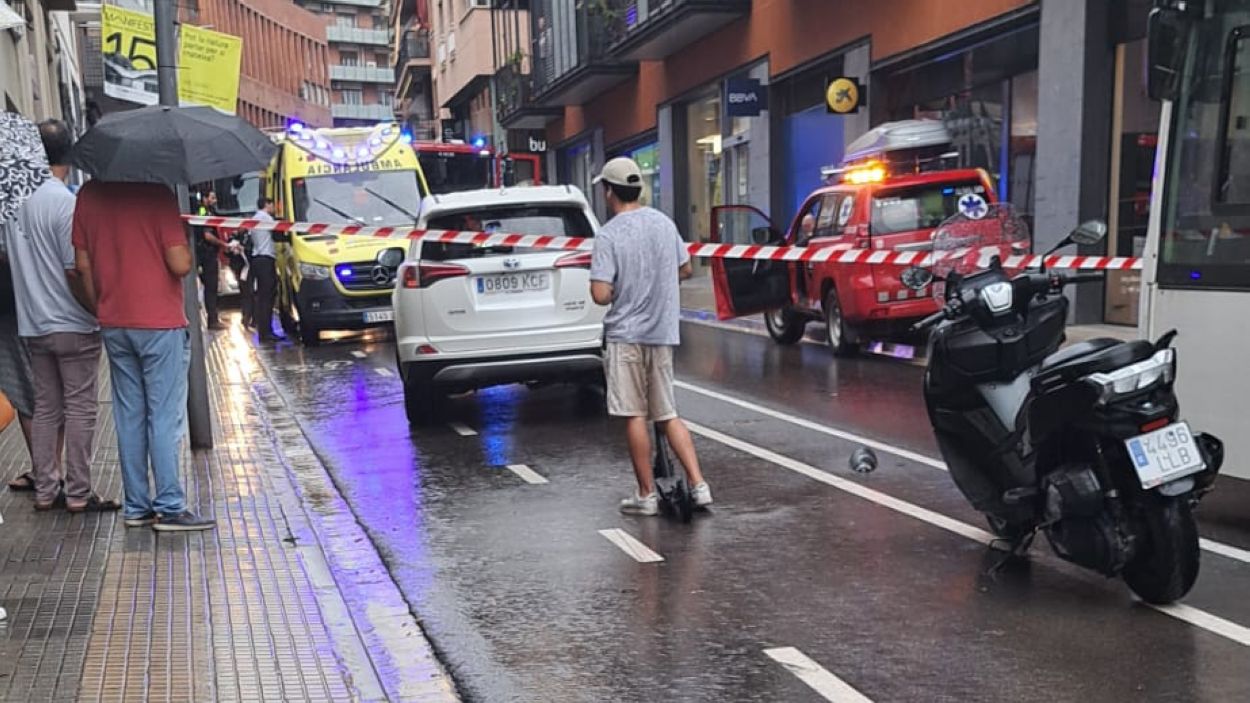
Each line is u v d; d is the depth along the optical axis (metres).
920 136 18.14
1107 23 15.37
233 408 11.57
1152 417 5.17
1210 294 6.66
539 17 39.47
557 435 10.12
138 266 6.66
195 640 5.17
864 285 13.64
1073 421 5.31
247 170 6.48
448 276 10.15
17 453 9.21
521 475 8.68
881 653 5.04
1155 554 5.29
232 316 23.22
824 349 15.39
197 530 6.92
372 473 8.92
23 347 7.29
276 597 5.76
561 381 10.70
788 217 25.48
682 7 25.73
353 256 17.42
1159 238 6.98
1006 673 4.78
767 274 15.30
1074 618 5.37
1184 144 6.86
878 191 13.66
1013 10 16.97
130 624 5.36
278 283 19.84
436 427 10.71
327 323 17.38
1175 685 4.61
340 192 18.66
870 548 6.57
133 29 11.89
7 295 7.19
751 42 26.19
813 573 6.16
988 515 6.42
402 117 82.88
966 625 5.33
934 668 4.86
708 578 6.15
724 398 11.76
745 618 5.54
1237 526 6.81
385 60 135.50
